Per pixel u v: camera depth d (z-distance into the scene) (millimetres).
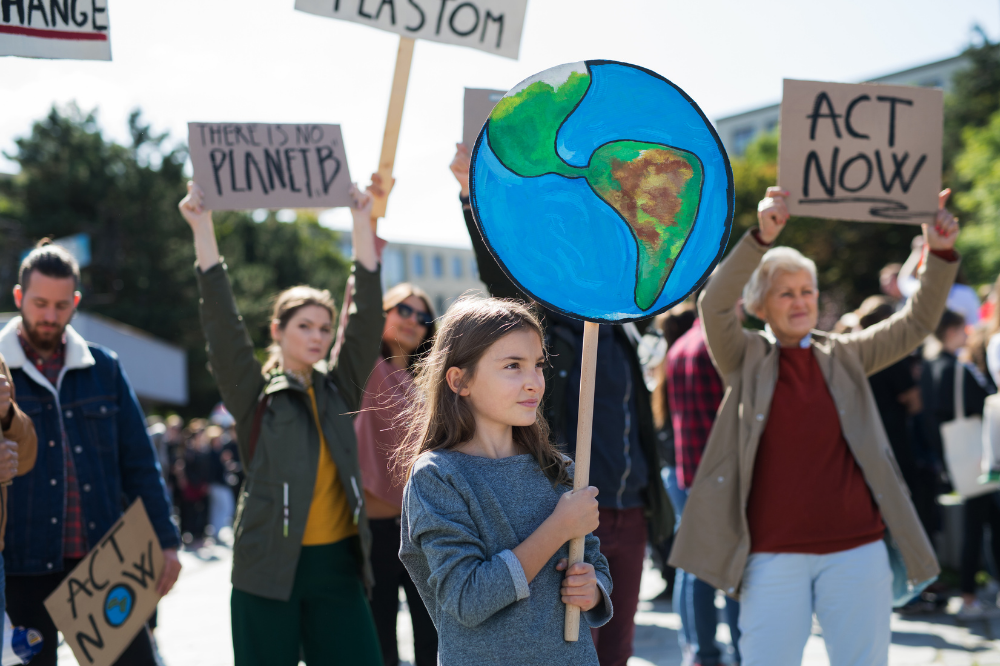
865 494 3295
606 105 2254
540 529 1963
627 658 3508
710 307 3369
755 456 3342
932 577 3291
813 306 3449
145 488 3639
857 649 3178
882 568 3230
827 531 3207
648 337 5598
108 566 3383
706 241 2238
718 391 4805
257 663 3148
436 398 2164
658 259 2219
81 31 3359
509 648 1932
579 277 2184
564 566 2025
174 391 28094
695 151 2262
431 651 3955
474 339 2094
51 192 38375
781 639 3178
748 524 3307
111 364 3654
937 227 3508
